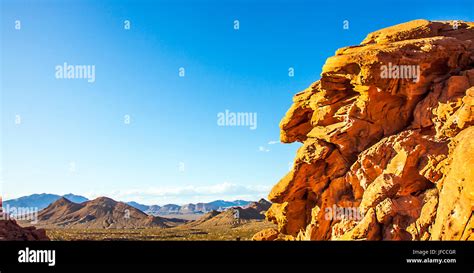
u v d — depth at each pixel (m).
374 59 38.03
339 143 40.72
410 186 35.75
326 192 40.81
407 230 33.56
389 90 38.84
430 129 38.22
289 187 43.31
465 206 28.91
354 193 39.50
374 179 38.06
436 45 38.91
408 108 39.97
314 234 41.12
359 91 40.44
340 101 42.97
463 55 39.97
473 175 28.67
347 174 39.72
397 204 34.88
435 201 33.34
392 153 37.19
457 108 36.25
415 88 39.25
